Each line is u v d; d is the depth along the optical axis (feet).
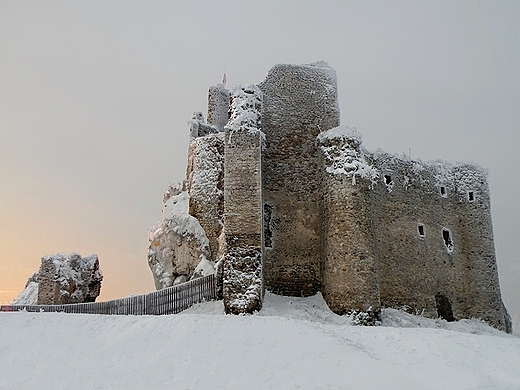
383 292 79.82
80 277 95.09
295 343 48.70
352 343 50.39
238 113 76.79
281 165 85.61
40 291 89.40
